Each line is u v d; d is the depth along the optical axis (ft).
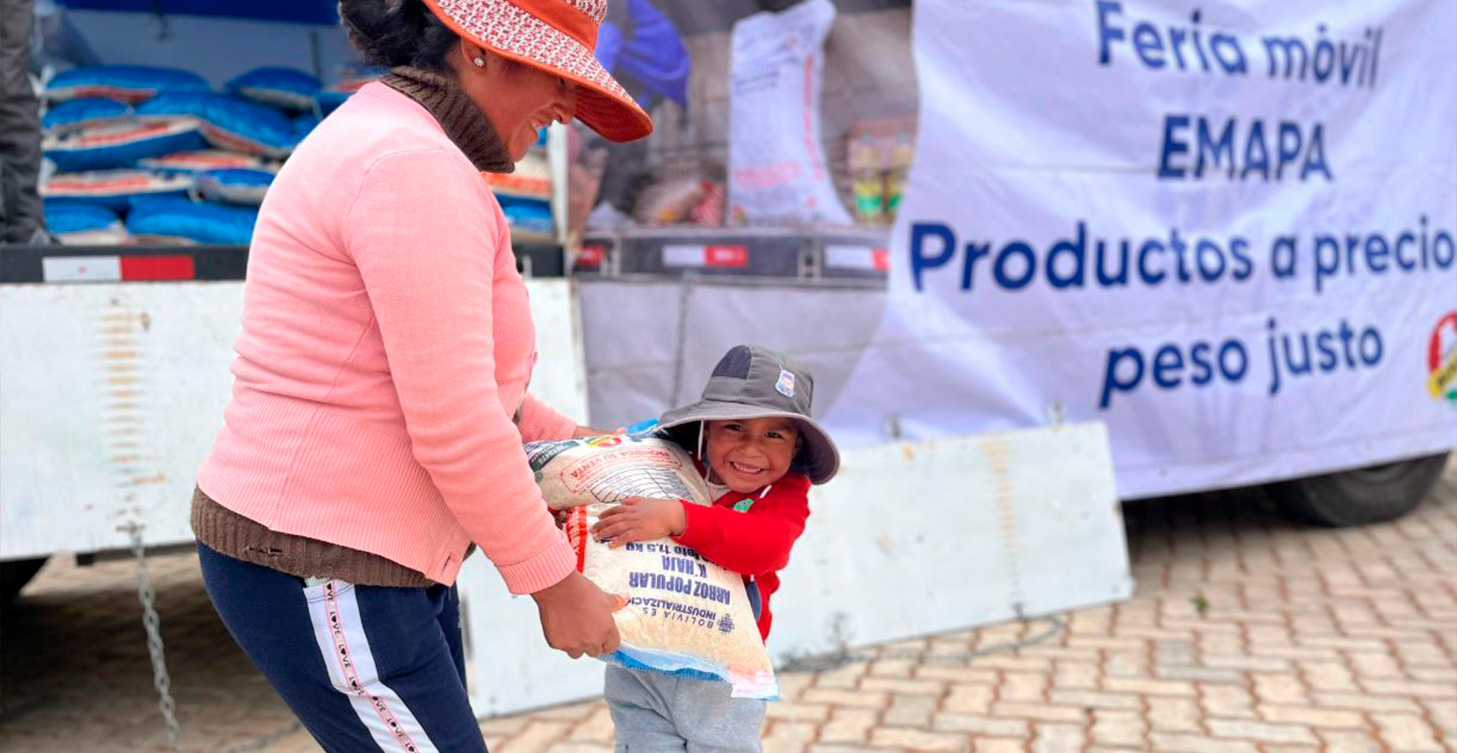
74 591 18.57
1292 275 18.15
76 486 11.30
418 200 4.87
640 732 7.38
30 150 12.19
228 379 11.69
